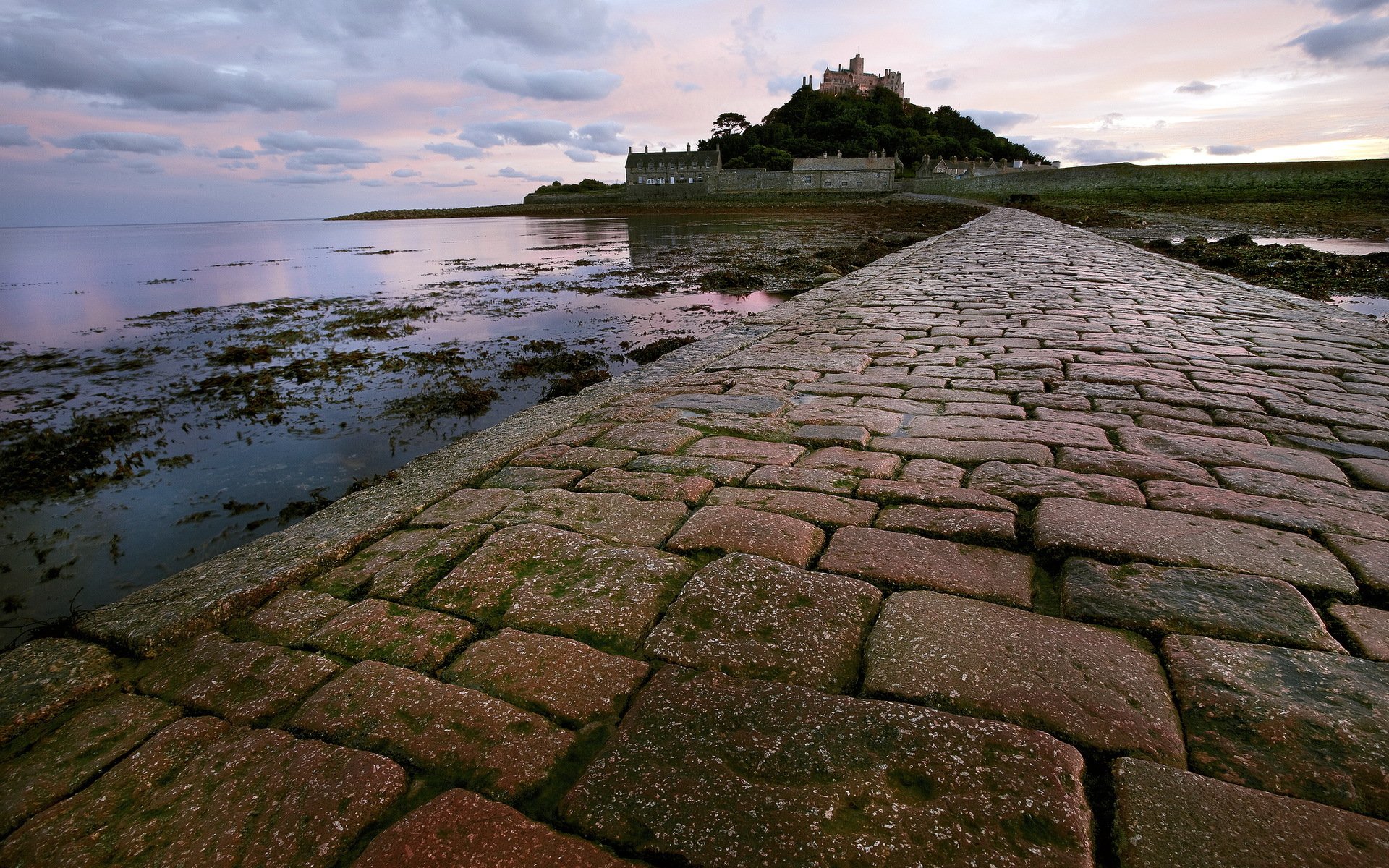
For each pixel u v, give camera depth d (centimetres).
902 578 229
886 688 180
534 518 288
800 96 10856
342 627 223
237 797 161
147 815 159
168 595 255
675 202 8775
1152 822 140
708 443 369
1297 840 135
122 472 514
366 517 309
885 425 386
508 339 974
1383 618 200
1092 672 183
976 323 688
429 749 170
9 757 181
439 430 589
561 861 139
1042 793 147
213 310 1396
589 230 4381
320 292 1661
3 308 1482
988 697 175
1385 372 478
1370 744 156
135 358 931
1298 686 175
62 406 694
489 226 6538
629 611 219
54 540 412
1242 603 208
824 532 264
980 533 254
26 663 219
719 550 252
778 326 721
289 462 527
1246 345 566
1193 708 169
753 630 206
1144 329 636
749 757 160
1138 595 213
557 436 401
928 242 1811
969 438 359
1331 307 742
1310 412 389
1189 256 1557
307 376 789
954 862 134
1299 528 252
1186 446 337
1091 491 287
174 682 207
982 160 9800
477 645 208
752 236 2941
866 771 155
